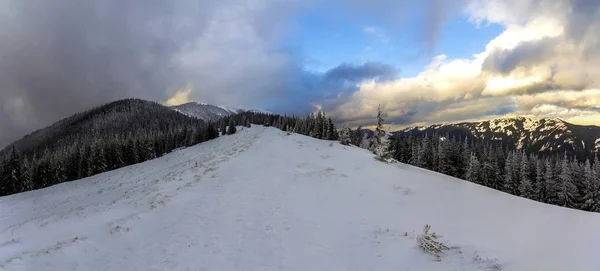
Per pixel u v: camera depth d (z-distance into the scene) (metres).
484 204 19.75
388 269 10.75
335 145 45.84
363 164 30.78
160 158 70.75
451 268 10.66
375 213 17.05
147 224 13.93
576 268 10.26
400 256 11.68
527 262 10.91
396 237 13.51
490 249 12.24
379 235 13.77
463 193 22.62
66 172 73.69
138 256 11.06
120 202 19.20
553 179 58.75
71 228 13.90
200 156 49.16
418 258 11.48
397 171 29.03
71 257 10.59
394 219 16.19
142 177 43.50
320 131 84.31
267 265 10.78
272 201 18.14
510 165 60.41
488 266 10.64
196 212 15.77
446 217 16.84
